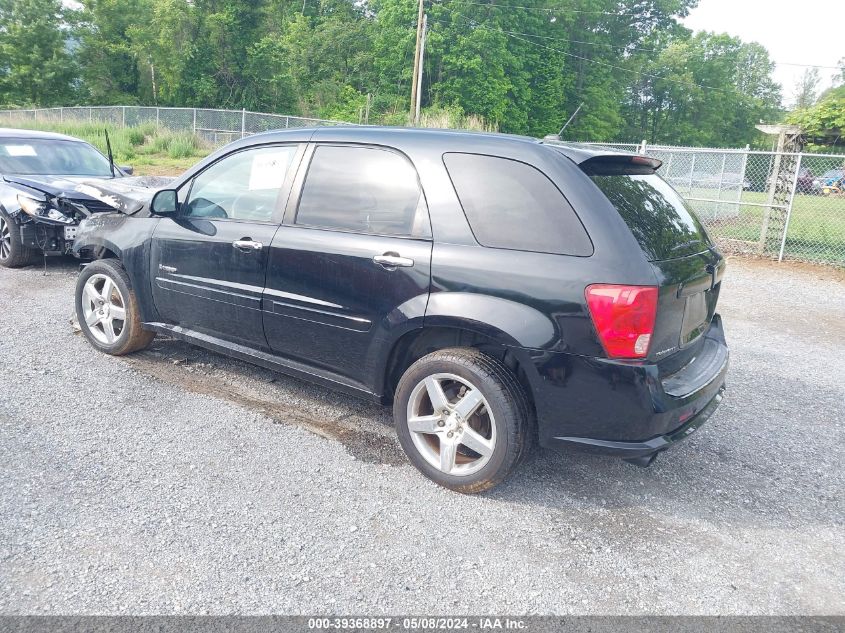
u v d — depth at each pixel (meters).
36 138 8.71
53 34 46.53
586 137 61.81
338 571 2.75
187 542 2.88
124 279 4.88
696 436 4.33
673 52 72.81
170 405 4.28
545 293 3.03
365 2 61.28
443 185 3.40
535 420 3.31
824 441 4.32
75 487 3.26
